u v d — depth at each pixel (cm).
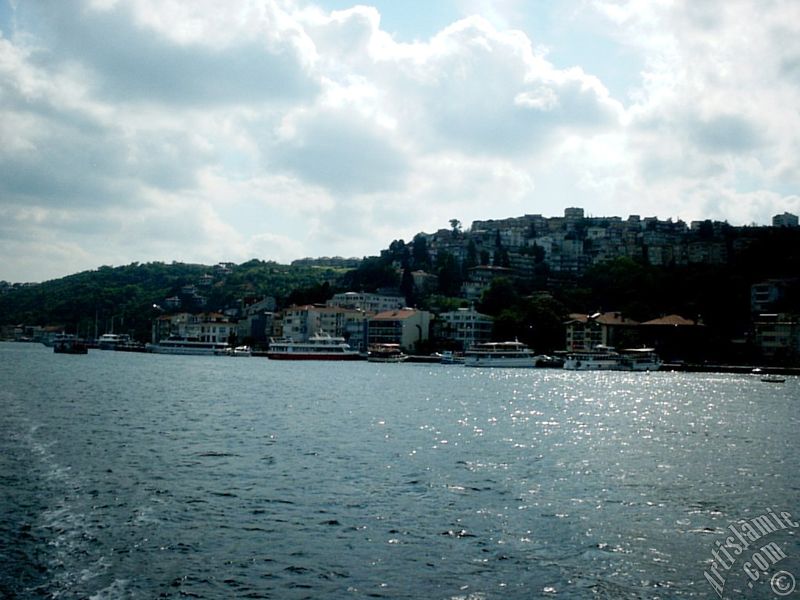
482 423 8556
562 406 11056
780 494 4884
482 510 4325
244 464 5503
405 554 3519
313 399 11306
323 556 3456
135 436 6744
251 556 3422
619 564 3453
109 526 3769
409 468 5541
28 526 3709
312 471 5309
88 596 2880
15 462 5250
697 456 6400
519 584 3183
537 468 5678
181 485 4734
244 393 12175
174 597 2919
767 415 10075
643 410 10644
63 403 9531
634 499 4684
